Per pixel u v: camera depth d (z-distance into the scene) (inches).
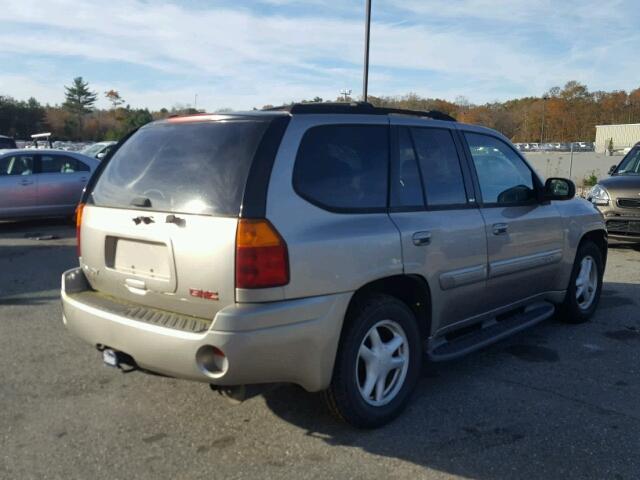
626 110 3917.3
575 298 232.8
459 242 167.9
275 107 152.6
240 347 122.9
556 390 174.4
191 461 135.0
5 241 435.5
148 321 135.1
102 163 164.4
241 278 124.5
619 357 202.1
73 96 4069.9
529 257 198.5
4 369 188.4
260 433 147.7
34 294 282.2
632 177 417.1
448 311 169.5
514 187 198.8
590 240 244.5
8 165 487.2
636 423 154.0
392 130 160.4
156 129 155.7
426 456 137.4
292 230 129.6
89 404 163.8
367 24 816.3
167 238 133.7
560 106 3973.9
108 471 130.9
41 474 129.4
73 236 462.0
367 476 129.3
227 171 132.3
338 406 142.9
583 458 136.7
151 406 162.6
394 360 152.7
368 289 147.4
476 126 192.5
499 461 135.3
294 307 128.2
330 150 143.9
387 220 149.8
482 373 187.5
